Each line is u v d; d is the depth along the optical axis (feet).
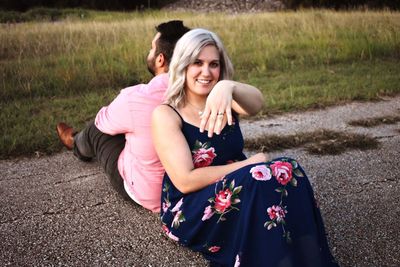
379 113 16.93
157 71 9.57
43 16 75.61
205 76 7.27
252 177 6.45
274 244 6.21
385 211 9.55
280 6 88.48
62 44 28.02
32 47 27.73
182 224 7.33
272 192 6.34
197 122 7.43
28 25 36.50
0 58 25.41
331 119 16.14
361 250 8.13
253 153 12.86
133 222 9.21
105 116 9.39
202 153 7.41
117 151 9.55
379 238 8.52
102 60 24.68
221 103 6.75
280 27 35.81
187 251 8.18
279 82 21.59
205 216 6.97
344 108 17.58
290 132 14.60
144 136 8.52
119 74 22.27
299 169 6.63
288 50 28.94
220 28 35.86
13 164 12.23
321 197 10.21
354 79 22.16
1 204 9.95
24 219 9.32
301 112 17.01
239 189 6.56
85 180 11.22
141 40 28.45
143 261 7.87
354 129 15.02
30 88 19.48
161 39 9.32
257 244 6.34
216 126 6.70
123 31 32.30
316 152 12.89
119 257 7.99
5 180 11.23
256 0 94.27
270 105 17.51
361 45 28.73
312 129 14.93
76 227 9.01
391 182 10.96
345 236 8.59
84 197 10.30
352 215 9.39
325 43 29.76
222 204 6.76
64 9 85.05
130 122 8.63
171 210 7.54
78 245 8.37
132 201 9.63
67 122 15.39
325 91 19.58
